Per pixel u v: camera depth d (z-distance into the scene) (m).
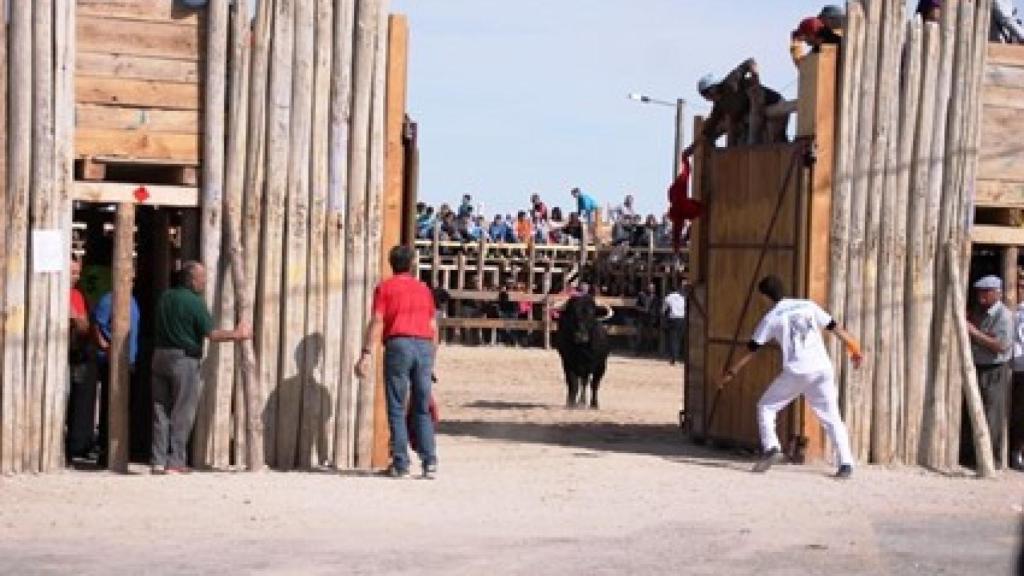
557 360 60.12
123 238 23.12
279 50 23.77
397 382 23.47
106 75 23.12
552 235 79.69
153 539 18.14
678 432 32.38
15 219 22.44
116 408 23.05
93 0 23.05
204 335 22.88
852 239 26.69
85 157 23.03
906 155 26.95
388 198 24.50
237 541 18.16
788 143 27.16
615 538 19.09
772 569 17.45
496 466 25.38
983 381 27.36
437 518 20.20
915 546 19.19
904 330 27.02
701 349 29.91
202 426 23.56
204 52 23.55
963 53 27.14
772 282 25.58
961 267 27.25
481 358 60.19
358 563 17.05
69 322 23.23
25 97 22.48
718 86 29.81
